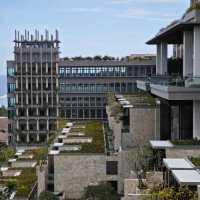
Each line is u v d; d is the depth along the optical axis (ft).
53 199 181.78
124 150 200.85
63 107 493.36
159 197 115.65
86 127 291.38
